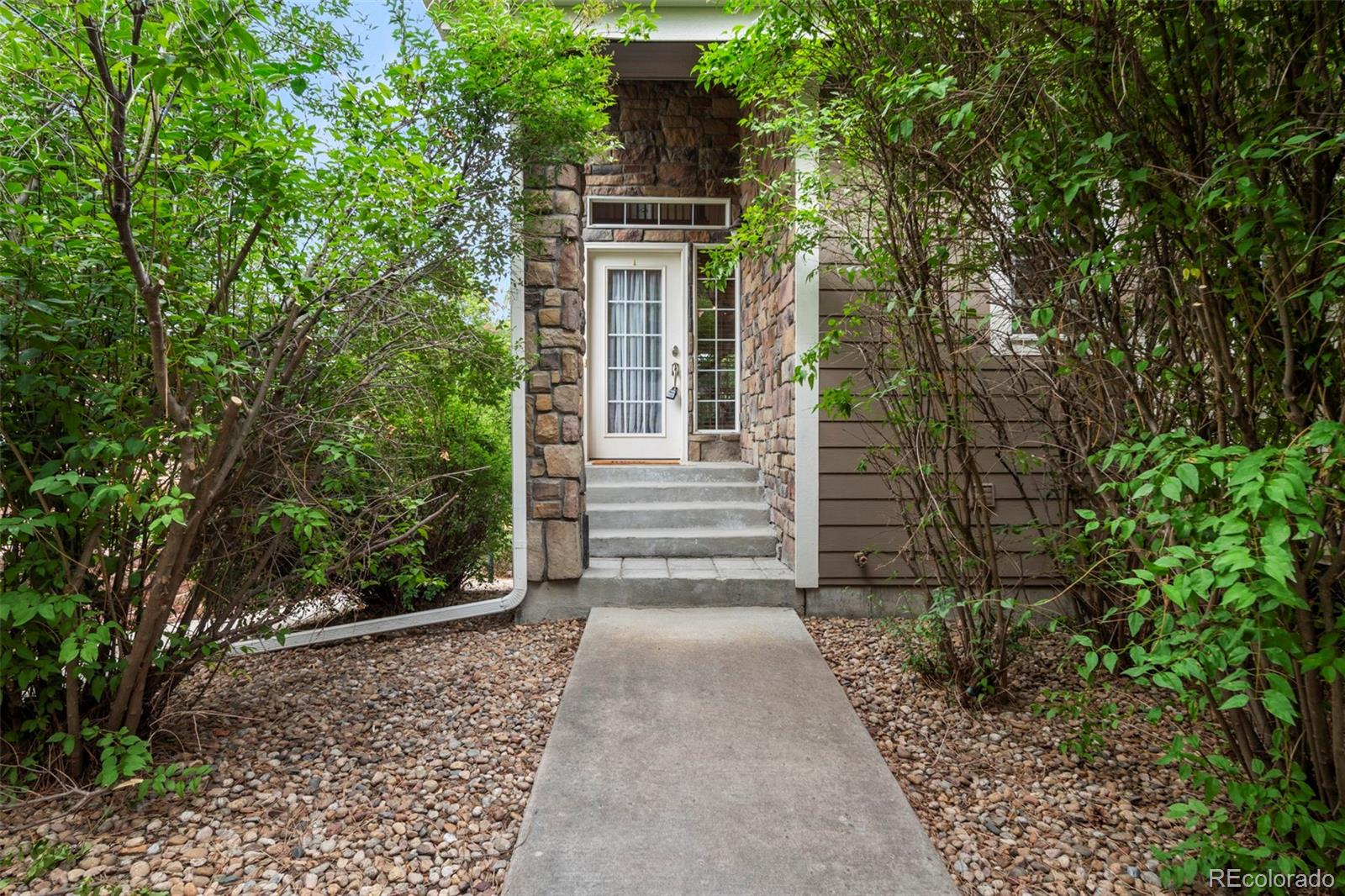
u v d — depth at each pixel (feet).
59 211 6.14
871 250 9.09
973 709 8.55
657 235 18.69
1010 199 6.87
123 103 5.08
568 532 12.54
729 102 18.48
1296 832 5.02
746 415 18.34
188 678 9.73
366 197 7.23
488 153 10.11
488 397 12.03
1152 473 4.53
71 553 6.63
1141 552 5.45
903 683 9.40
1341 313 4.59
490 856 5.75
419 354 9.85
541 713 8.65
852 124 8.10
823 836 5.85
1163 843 5.92
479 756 7.48
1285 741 5.08
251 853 5.72
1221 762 5.14
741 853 5.62
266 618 8.59
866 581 12.46
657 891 5.17
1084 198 6.02
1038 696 8.76
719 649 10.39
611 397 19.24
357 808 6.45
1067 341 7.04
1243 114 5.17
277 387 7.34
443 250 9.34
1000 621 8.45
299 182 6.48
